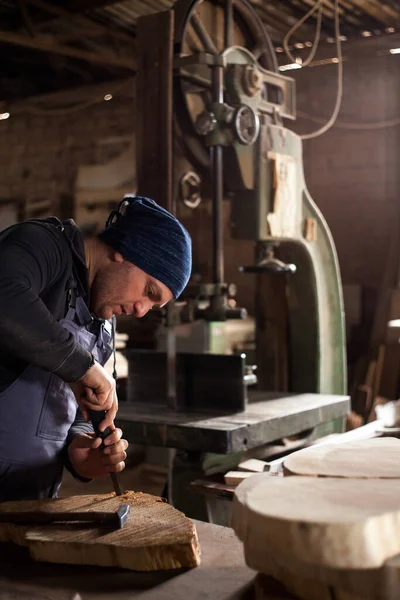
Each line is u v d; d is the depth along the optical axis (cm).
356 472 123
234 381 275
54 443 174
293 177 324
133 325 622
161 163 288
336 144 709
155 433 254
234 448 240
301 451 138
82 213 812
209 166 324
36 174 838
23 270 143
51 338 140
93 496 154
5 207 859
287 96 335
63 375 145
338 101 515
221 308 286
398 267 656
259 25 344
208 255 745
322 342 343
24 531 135
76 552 129
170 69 285
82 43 698
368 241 697
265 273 335
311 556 97
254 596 117
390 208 687
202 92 310
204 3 322
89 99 777
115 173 789
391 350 610
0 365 167
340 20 617
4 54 723
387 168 686
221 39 334
